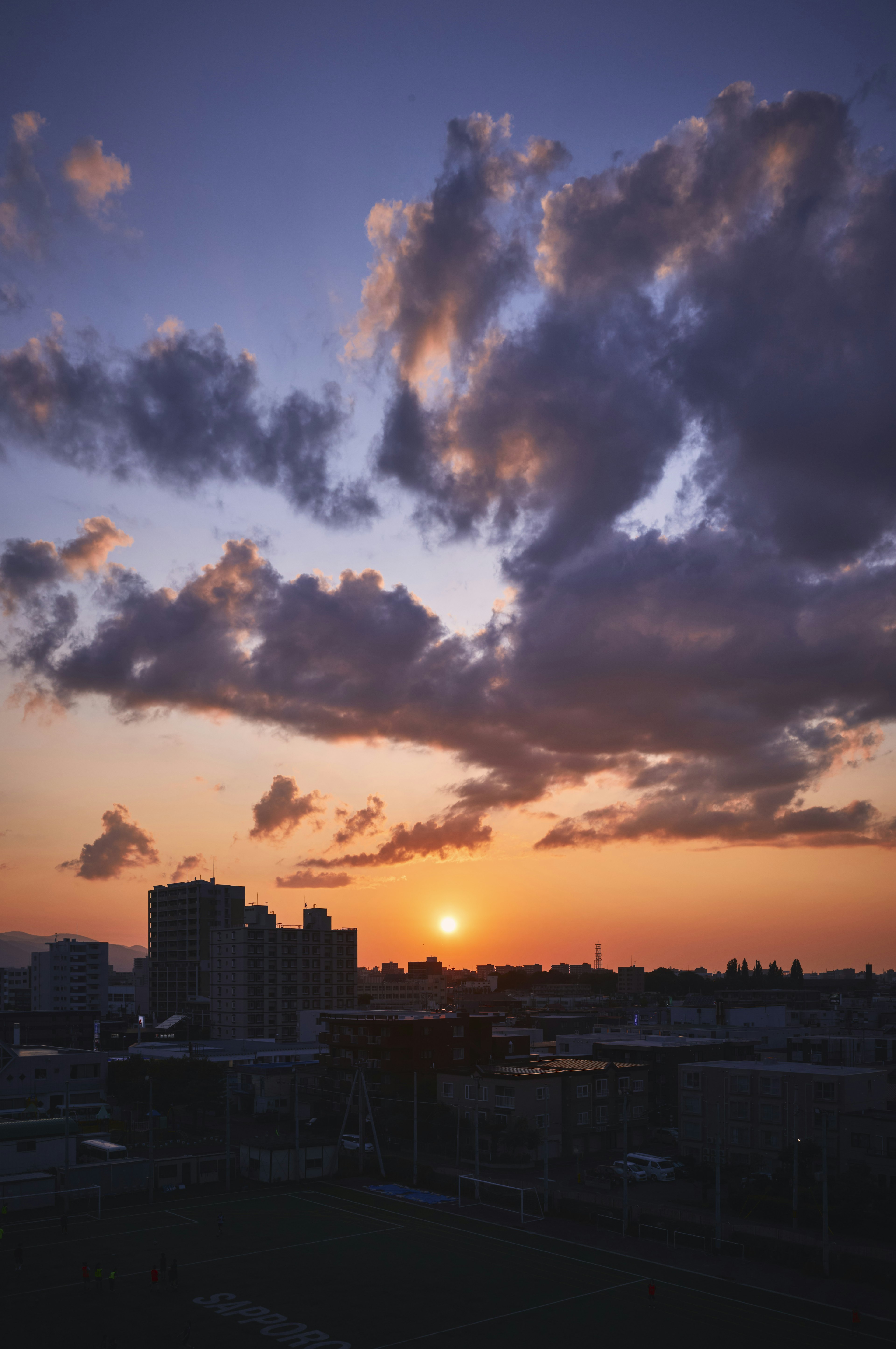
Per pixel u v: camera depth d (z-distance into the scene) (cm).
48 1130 9631
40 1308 6091
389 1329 5712
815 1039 13500
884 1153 8569
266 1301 6209
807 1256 6981
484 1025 13075
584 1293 6344
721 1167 9444
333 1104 12731
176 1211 8638
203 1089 12712
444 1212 8556
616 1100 11638
